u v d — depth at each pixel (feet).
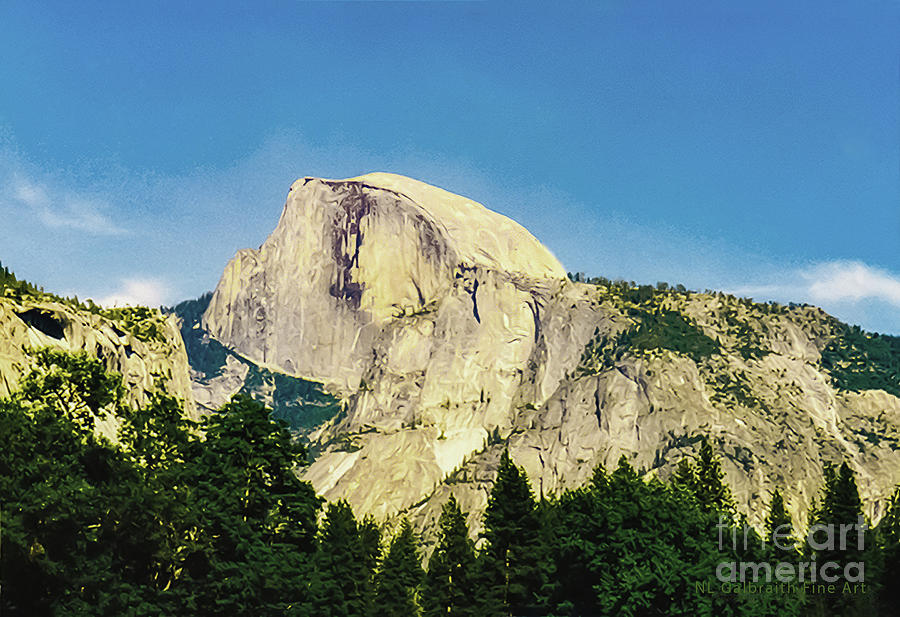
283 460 442.50
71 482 352.08
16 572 337.93
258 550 408.67
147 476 399.44
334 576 515.50
